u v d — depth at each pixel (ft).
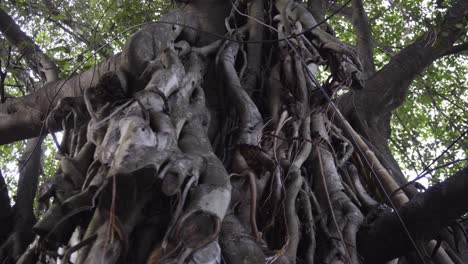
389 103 22.56
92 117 11.28
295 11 18.06
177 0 19.70
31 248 10.70
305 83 16.07
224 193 9.14
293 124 14.73
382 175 14.88
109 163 8.84
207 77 15.85
